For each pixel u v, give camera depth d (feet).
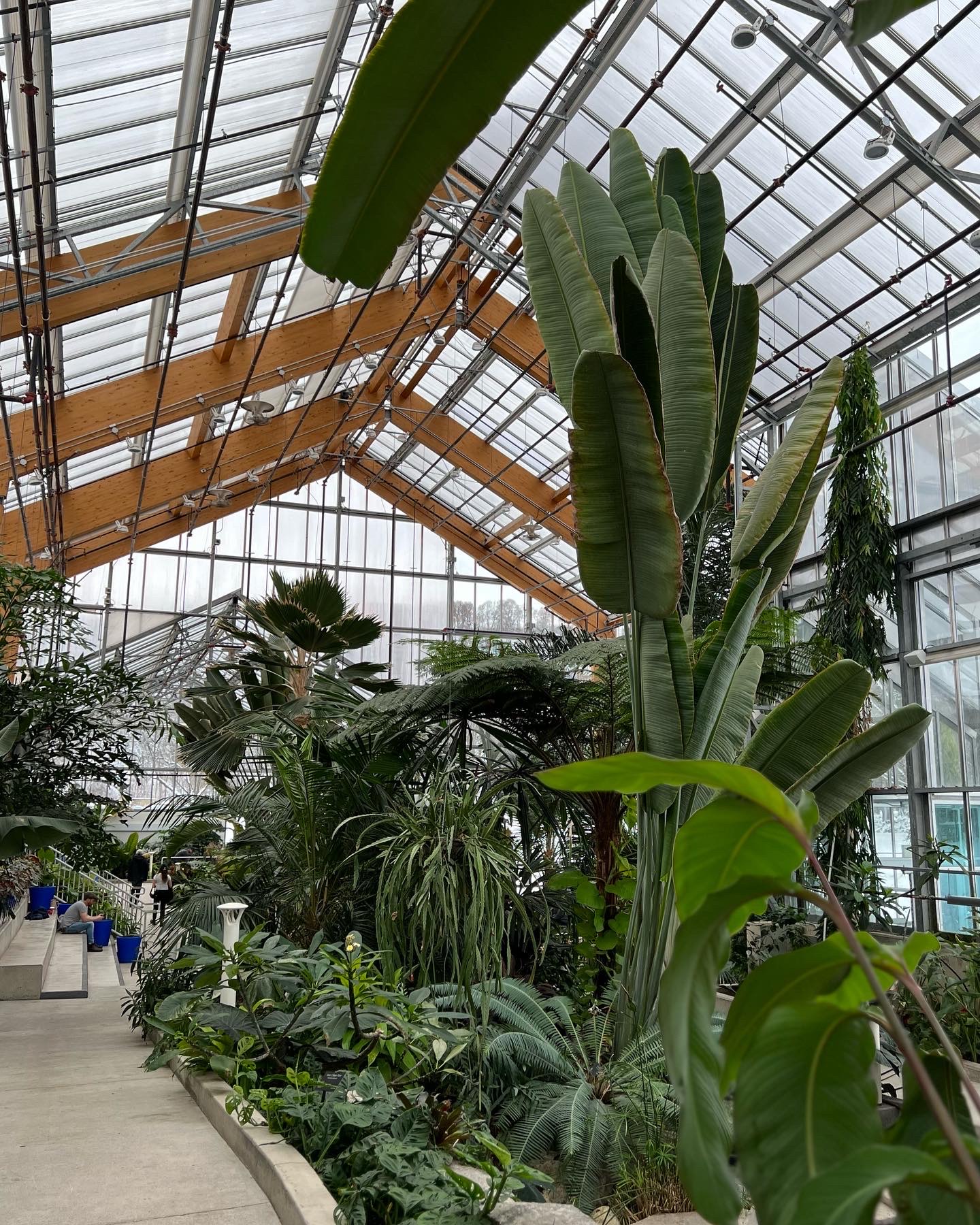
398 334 47.60
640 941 15.19
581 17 32.09
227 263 35.86
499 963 16.22
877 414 33.65
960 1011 20.36
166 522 69.46
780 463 16.01
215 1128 12.87
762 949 27.58
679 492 14.90
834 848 29.17
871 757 15.30
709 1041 3.37
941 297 35.09
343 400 64.80
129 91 26.61
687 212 17.42
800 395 43.98
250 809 22.25
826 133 32.32
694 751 15.17
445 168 4.66
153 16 24.16
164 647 73.67
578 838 23.56
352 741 22.02
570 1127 12.79
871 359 40.65
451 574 78.95
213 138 29.25
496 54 4.20
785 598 45.37
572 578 75.82
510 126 38.86
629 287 13.66
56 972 34.71
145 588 73.00
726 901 3.51
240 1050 13.62
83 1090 15.43
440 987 15.71
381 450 74.79
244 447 61.16
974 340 36.40
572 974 21.54
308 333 49.60
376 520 78.38
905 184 32.40
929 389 38.06
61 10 22.54
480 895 15.74
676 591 12.79
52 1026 24.04
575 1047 15.87
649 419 12.09
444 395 62.64
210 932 20.16
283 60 28.94
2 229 30.60
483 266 50.83
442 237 44.29
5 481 42.04
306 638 33.68
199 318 43.96
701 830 4.06
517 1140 13.07
